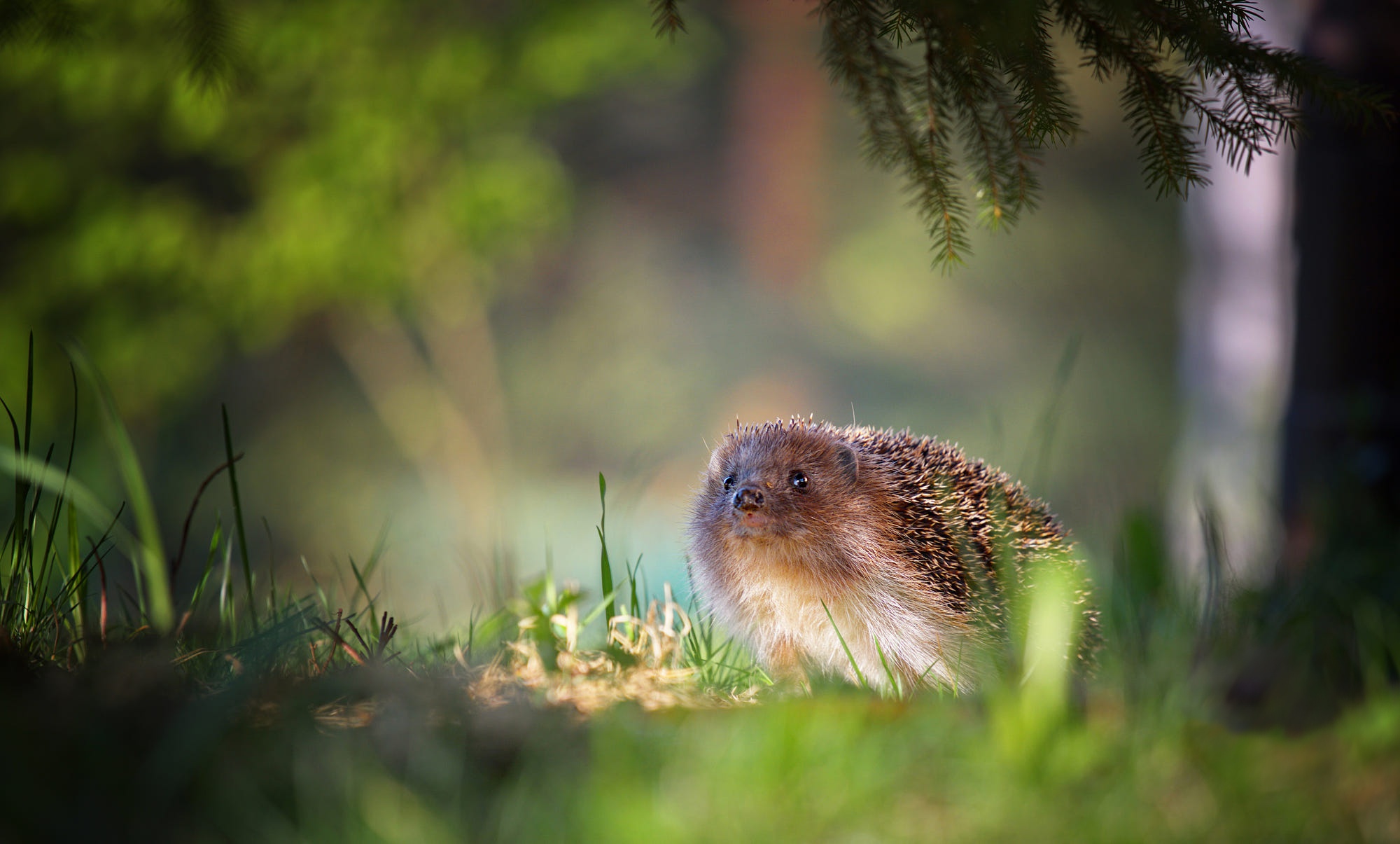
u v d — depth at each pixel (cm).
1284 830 462
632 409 4800
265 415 3656
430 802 474
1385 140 1085
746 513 884
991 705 563
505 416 4412
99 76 2270
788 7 4750
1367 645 653
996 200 821
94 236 2559
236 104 2433
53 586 810
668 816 455
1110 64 735
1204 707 566
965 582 883
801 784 484
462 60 2691
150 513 783
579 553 2983
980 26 680
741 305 5112
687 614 907
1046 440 953
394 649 722
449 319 3472
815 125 5094
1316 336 1148
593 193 4738
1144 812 475
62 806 446
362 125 2622
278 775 483
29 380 682
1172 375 5094
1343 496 1038
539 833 448
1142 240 5253
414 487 3884
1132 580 930
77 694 532
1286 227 1877
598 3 2888
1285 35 1540
